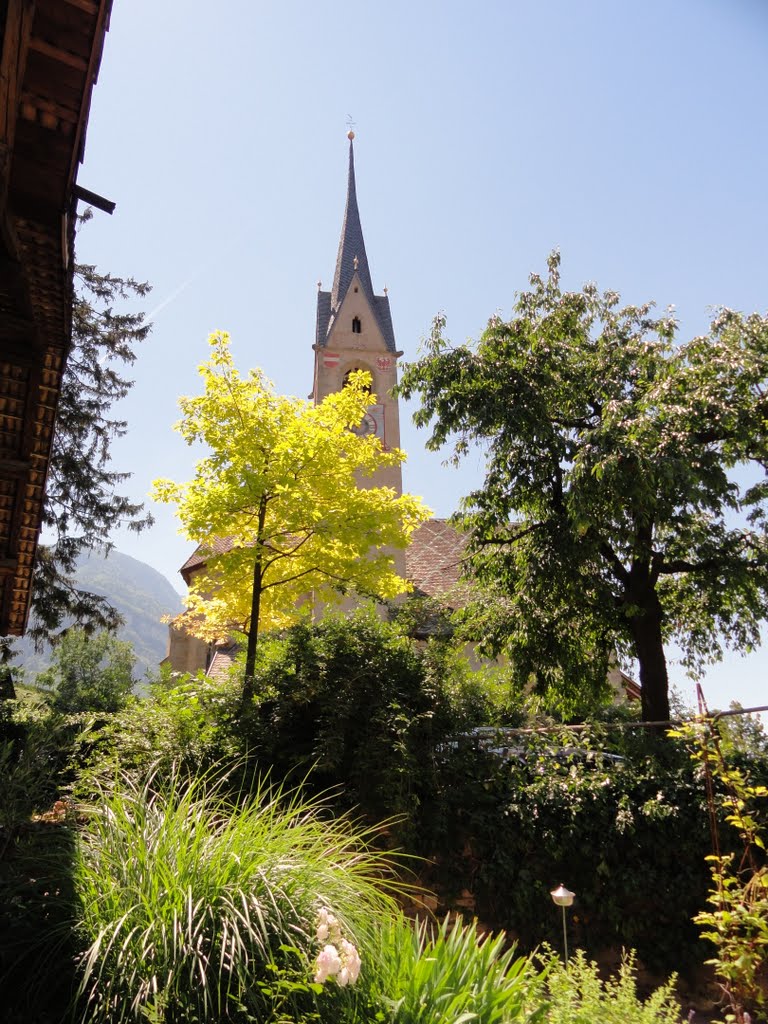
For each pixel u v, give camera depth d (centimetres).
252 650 1223
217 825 537
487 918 868
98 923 430
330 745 884
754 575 1420
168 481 1372
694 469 1327
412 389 1616
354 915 463
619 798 867
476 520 1620
